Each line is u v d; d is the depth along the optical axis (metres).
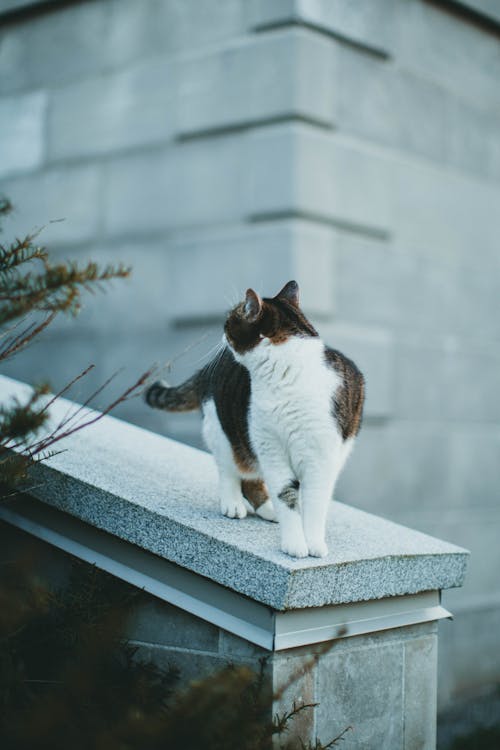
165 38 5.73
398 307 5.58
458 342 5.97
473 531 5.94
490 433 6.15
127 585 2.83
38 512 3.03
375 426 5.41
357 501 5.27
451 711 5.41
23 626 2.46
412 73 5.73
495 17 6.19
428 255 5.78
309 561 2.59
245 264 5.18
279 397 2.76
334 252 5.18
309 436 2.76
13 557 3.08
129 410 5.69
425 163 5.80
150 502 2.85
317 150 5.11
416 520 5.60
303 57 5.08
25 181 6.41
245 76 5.27
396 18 5.62
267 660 2.57
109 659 2.67
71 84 6.21
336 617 2.73
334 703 2.73
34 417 2.19
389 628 2.88
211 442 3.13
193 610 2.71
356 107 5.38
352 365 3.05
